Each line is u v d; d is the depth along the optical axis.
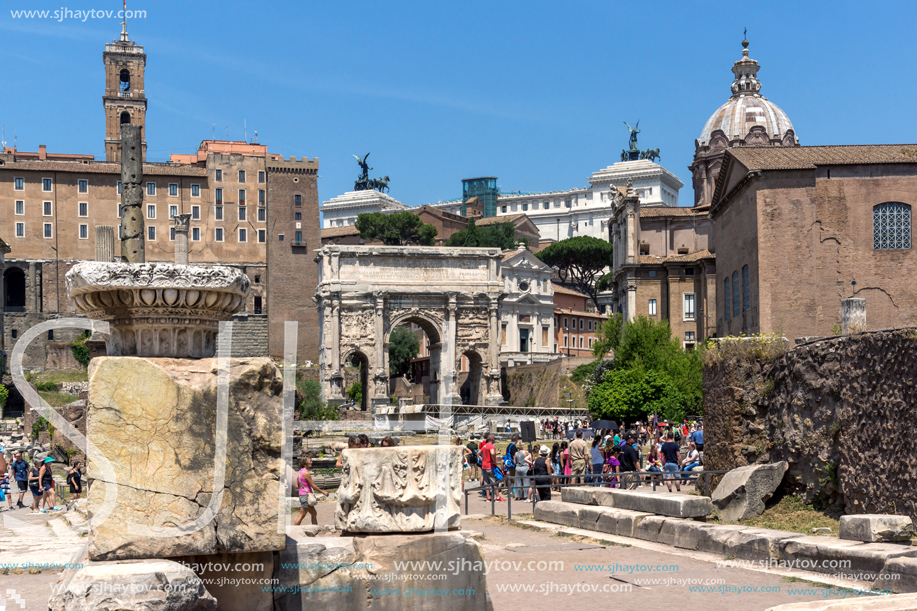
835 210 54.34
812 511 18.05
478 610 8.45
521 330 133.62
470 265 103.94
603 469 29.89
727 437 21.55
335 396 98.25
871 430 16.36
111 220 142.75
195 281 7.55
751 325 56.44
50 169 139.88
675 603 10.80
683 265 87.75
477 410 82.75
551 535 18.23
